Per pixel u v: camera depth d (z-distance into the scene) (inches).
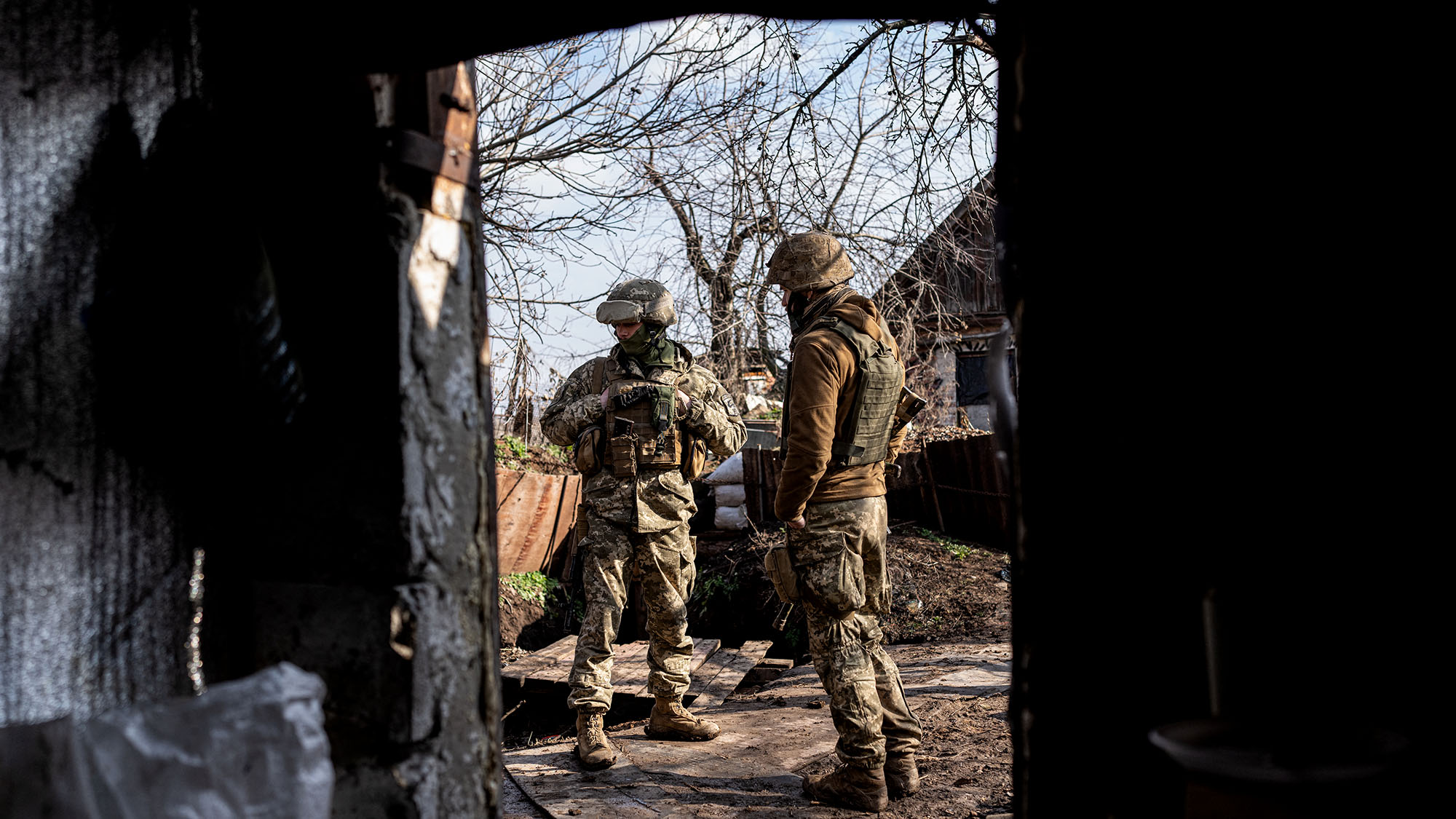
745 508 281.7
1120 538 43.4
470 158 55.6
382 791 50.6
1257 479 41.1
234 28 52.1
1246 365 41.3
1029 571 45.6
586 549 140.3
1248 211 41.2
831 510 111.0
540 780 126.1
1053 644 44.7
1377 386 39.4
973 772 123.0
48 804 39.3
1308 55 40.1
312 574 52.7
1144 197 42.9
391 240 50.2
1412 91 38.7
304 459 52.7
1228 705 40.7
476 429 55.5
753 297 350.3
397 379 50.0
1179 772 42.8
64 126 46.8
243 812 40.2
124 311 49.6
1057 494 44.8
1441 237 38.4
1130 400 43.3
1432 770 37.8
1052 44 44.6
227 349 52.7
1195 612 42.3
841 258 116.3
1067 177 44.4
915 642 229.0
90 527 48.2
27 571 45.6
